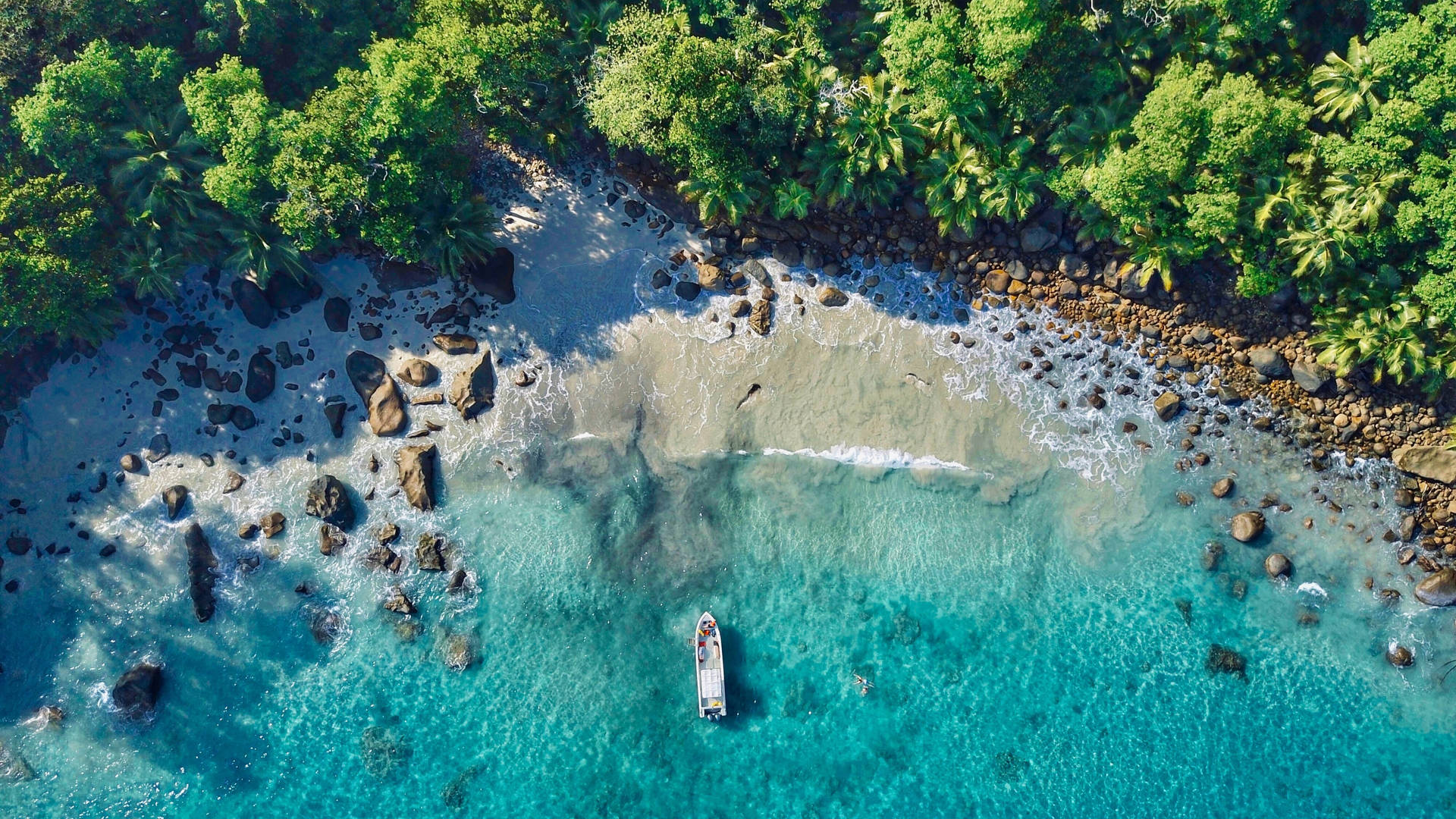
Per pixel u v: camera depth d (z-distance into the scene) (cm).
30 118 3130
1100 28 3238
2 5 3173
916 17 3269
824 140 3547
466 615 3872
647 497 3891
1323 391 3694
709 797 3769
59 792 3844
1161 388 3784
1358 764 3622
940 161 3538
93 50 3200
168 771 3853
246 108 3178
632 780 3788
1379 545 3691
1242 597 3719
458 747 3834
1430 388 3488
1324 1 3238
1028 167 3516
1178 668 3716
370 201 3325
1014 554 3797
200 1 3444
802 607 3825
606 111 3288
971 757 3744
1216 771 3666
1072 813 3697
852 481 3853
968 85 3162
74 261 3406
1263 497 3741
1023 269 3797
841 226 3844
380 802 3831
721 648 3747
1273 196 3231
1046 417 3819
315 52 3575
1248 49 3338
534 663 3847
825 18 3422
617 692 3816
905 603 3812
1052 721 3731
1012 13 2912
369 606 3875
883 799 3750
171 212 3488
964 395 3847
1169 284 3553
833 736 3772
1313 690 3669
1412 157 3111
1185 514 3756
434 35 3281
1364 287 3419
